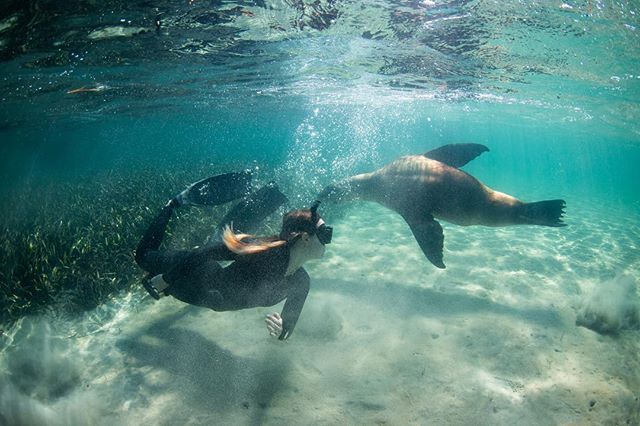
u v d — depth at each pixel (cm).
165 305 247
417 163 287
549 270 333
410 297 266
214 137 2577
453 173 272
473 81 581
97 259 296
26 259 282
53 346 205
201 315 234
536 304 261
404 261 332
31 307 244
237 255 166
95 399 166
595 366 196
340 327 223
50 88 538
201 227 374
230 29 344
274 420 156
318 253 165
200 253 169
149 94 682
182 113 1037
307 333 215
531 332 223
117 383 176
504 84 590
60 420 154
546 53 411
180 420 156
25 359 193
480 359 196
